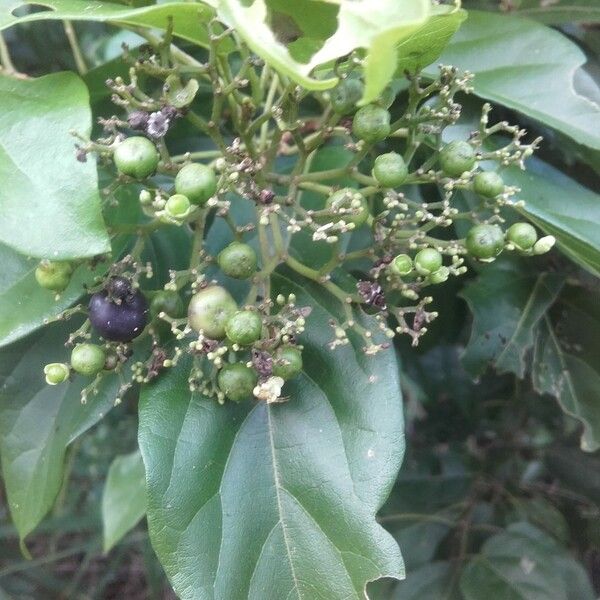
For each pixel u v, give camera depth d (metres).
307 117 0.19
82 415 0.14
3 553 0.42
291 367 0.12
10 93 0.11
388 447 0.12
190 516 0.12
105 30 0.25
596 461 0.28
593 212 0.15
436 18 0.12
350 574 0.12
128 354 0.13
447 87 0.13
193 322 0.12
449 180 0.13
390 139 0.16
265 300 0.12
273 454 0.13
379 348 0.13
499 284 0.19
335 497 0.12
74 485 0.43
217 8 0.11
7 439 0.16
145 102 0.12
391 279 0.13
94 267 0.12
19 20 0.11
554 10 0.19
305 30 0.12
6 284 0.13
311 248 0.15
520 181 0.15
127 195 0.14
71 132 0.11
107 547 0.23
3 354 0.15
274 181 0.14
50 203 0.11
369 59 0.08
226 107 0.18
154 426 0.12
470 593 0.24
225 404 0.13
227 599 0.12
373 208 0.16
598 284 0.20
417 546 0.26
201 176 0.11
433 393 0.28
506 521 0.27
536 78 0.16
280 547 0.12
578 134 0.15
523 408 0.28
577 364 0.19
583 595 0.24
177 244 0.16
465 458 0.29
